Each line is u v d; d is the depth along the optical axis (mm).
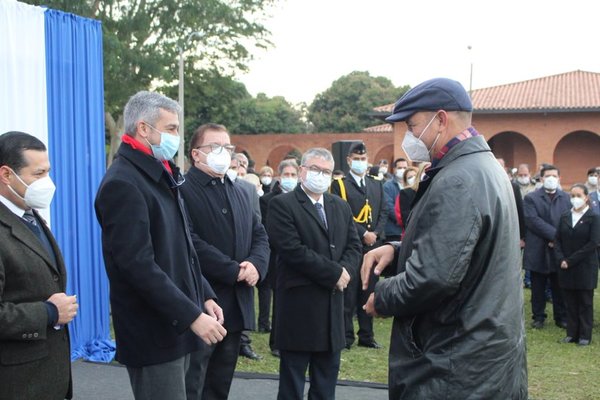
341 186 7199
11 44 5227
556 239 7402
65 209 5887
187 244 3203
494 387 2314
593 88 32500
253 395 5133
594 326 8227
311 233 4391
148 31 23516
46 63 5648
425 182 2502
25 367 2715
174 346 3023
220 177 4207
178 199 3193
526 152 32031
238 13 25688
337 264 4242
